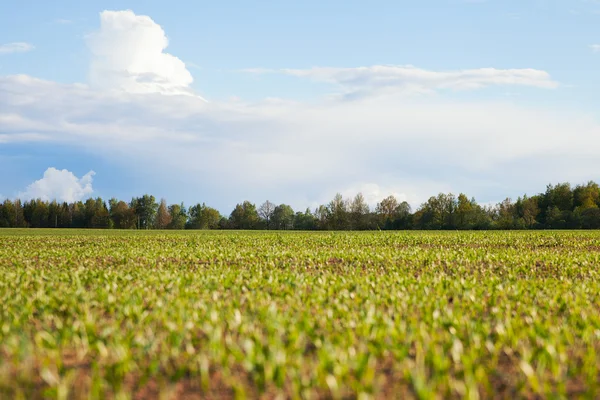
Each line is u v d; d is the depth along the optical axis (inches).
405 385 239.3
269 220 4439.0
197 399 228.1
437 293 441.7
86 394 229.6
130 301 390.0
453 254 837.8
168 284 508.4
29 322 354.6
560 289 478.6
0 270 670.5
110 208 5044.3
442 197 3713.1
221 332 319.0
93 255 928.3
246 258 823.7
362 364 239.0
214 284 502.3
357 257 816.9
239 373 253.9
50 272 630.5
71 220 4768.7
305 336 304.5
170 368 258.1
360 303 401.1
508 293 453.1
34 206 4822.8
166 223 4805.6
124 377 248.4
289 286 482.9
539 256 807.7
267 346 268.5
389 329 301.0
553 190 3789.4
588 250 1055.6
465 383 227.9
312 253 877.8
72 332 300.7
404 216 3853.3
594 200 3654.0
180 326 310.5
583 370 251.4
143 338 289.6
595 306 428.1
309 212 4466.0
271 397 227.9
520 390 231.1
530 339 296.7
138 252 964.6
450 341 280.7
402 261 761.0
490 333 311.1
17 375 250.4
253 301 406.3
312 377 232.2
